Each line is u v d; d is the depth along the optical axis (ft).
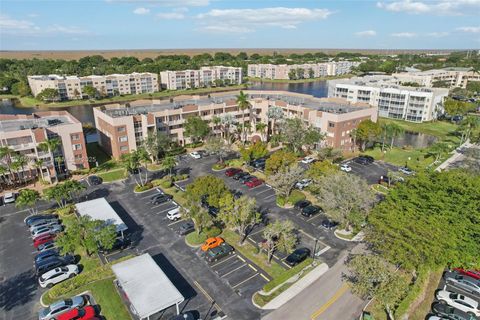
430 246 148.77
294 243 176.35
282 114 357.61
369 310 142.31
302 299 148.36
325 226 206.18
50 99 637.30
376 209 179.52
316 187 229.86
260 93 456.45
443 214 166.20
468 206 165.48
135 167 278.67
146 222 213.66
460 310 140.87
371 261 138.21
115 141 310.86
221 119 362.12
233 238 194.18
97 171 294.46
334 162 314.55
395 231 159.84
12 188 260.01
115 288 154.92
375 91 519.19
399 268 166.40
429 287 157.38
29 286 158.81
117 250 184.55
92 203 217.15
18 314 141.69
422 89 520.42
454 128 452.76
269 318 138.21
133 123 316.19
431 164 316.40
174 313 140.77
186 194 205.87
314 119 346.95
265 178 278.87
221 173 291.99
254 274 165.07
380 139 393.91
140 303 133.59
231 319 137.69
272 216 220.23
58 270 161.38
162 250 184.34
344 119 331.36
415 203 176.65
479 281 156.87
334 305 145.18
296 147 328.08
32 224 205.57
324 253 181.57
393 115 508.12
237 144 372.58
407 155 342.64
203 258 176.96
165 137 312.29
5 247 188.55
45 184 265.13
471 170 242.58
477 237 160.15
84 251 184.44
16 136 254.88
